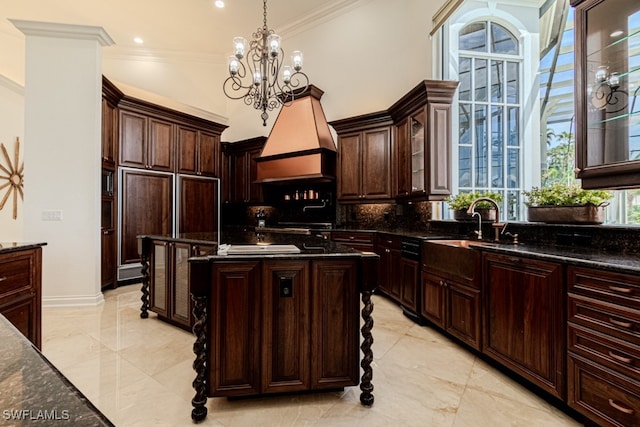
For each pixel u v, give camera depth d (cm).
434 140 349
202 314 166
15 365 55
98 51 349
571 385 161
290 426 158
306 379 179
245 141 594
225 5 495
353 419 164
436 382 200
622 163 167
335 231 442
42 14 490
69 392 47
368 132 454
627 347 138
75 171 342
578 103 187
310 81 549
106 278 401
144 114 459
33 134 332
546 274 175
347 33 509
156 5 483
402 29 450
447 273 258
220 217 597
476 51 365
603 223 206
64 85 339
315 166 479
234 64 287
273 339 176
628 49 178
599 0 178
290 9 518
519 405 177
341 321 182
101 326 290
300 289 179
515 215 335
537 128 309
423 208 404
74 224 342
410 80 438
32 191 332
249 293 174
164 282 298
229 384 172
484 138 362
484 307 219
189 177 520
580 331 157
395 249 353
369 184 452
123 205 429
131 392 187
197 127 537
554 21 289
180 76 625
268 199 582
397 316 327
